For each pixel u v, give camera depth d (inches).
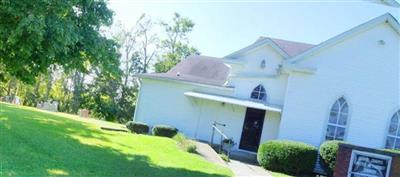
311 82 951.6
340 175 652.1
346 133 938.1
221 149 981.8
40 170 443.8
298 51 1173.1
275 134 1060.5
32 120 847.1
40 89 2055.9
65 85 2066.9
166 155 705.0
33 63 551.5
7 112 913.5
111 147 690.8
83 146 648.4
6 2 467.5
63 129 804.0
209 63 1309.1
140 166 571.2
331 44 949.2
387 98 937.5
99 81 1956.2
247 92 1099.9
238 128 1102.4
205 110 1138.7
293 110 951.6
